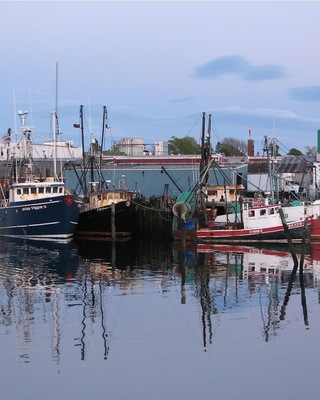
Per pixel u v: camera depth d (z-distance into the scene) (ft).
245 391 57.72
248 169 277.64
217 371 62.59
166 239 193.88
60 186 203.72
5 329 77.71
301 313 86.02
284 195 216.13
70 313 86.43
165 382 59.98
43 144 301.22
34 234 196.85
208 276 119.24
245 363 64.95
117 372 62.44
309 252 158.51
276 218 177.17
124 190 207.41
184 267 131.95
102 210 195.11
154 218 196.44
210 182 246.06
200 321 81.66
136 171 247.70
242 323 80.59
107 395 57.06
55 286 107.86
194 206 192.85
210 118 208.74
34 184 201.57
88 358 66.64
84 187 228.43
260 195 214.28
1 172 264.31
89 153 247.70
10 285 108.88
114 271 126.11
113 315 85.20
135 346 70.69
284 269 128.26
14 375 61.93
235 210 185.88
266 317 83.76
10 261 142.20
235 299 96.17
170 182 244.01
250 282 111.96
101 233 198.49
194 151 442.50
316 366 63.87
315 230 175.42
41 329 77.82
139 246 178.19
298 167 274.16
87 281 113.29
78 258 148.56
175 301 94.63
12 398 56.59
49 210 192.34
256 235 178.29
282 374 61.77
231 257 149.59
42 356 67.31
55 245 179.42
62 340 73.10
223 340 72.90
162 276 119.24
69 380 60.54
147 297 97.96
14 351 69.00
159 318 83.46
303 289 104.58
